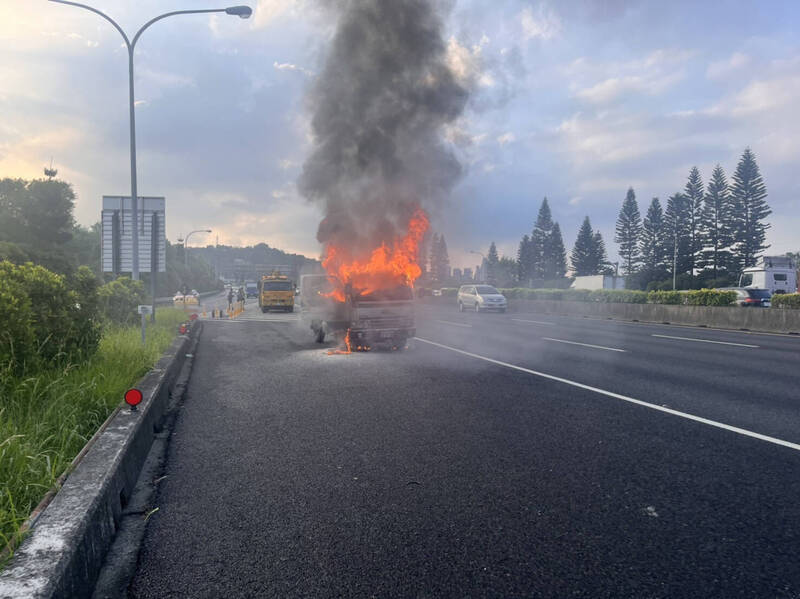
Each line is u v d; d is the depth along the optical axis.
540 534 3.22
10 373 5.16
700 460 4.57
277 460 4.66
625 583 2.68
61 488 3.03
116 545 3.09
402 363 10.62
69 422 4.52
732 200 63.25
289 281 37.62
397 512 3.54
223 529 3.30
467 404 6.84
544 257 89.94
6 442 3.40
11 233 45.31
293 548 3.05
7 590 1.98
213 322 25.67
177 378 9.30
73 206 49.47
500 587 2.64
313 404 6.93
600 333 17.42
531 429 5.62
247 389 8.09
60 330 6.68
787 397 7.19
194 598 2.55
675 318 22.39
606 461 4.57
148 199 14.86
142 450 4.61
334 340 15.39
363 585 2.66
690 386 8.01
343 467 4.46
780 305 19.06
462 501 3.72
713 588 2.62
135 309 14.37
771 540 3.12
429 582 2.69
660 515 3.48
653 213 74.44
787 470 4.30
